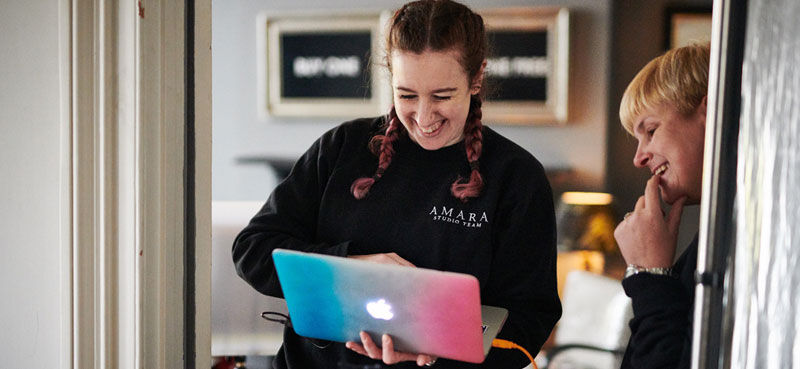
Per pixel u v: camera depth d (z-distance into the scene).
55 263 1.36
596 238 4.02
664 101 1.56
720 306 1.10
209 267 1.41
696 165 1.55
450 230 1.53
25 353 1.38
